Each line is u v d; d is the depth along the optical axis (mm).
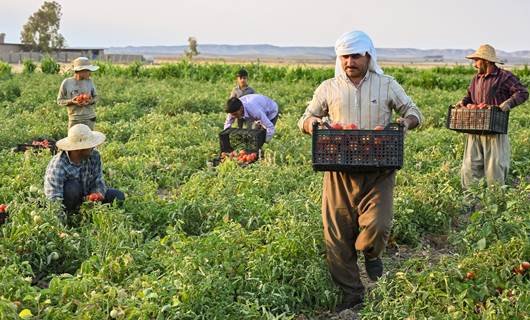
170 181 10812
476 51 9406
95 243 6762
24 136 14109
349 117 6094
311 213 7465
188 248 6312
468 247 6785
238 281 5977
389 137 5766
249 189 9094
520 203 7473
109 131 15445
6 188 8828
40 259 6594
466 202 8523
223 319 5371
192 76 34844
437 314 5301
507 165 9508
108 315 5184
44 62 36531
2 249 6305
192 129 15023
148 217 8062
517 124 16469
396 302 5496
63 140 7996
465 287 5754
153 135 14289
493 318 5203
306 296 6160
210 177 9906
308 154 12070
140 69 36031
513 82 9312
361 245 6086
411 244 7973
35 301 5293
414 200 8555
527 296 5422
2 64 33906
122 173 10883
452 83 32594
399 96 6102
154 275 5812
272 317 5289
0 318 4797
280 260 6336
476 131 9234
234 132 11500
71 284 5539
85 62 12523
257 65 35844
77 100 12328
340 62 6094
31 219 7039
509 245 6398
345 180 6059
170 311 5191
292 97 24156
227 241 6480
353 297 6262
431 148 13125
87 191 8281
